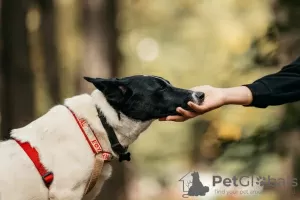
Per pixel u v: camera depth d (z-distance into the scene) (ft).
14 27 39.86
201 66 65.62
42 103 50.31
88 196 20.06
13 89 39.68
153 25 96.58
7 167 18.60
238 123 29.84
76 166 18.86
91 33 44.04
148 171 77.30
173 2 91.71
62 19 61.77
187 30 81.41
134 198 61.46
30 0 42.52
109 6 44.37
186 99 19.01
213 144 29.89
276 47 28.96
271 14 30.37
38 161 18.71
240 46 30.50
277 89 17.95
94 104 19.52
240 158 28.17
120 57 46.11
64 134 18.99
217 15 74.54
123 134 19.62
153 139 77.51
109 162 19.93
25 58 40.14
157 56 87.35
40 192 18.70
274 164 29.53
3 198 18.40
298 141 28.81
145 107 19.42
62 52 60.08
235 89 18.07
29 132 19.12
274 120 28.84
